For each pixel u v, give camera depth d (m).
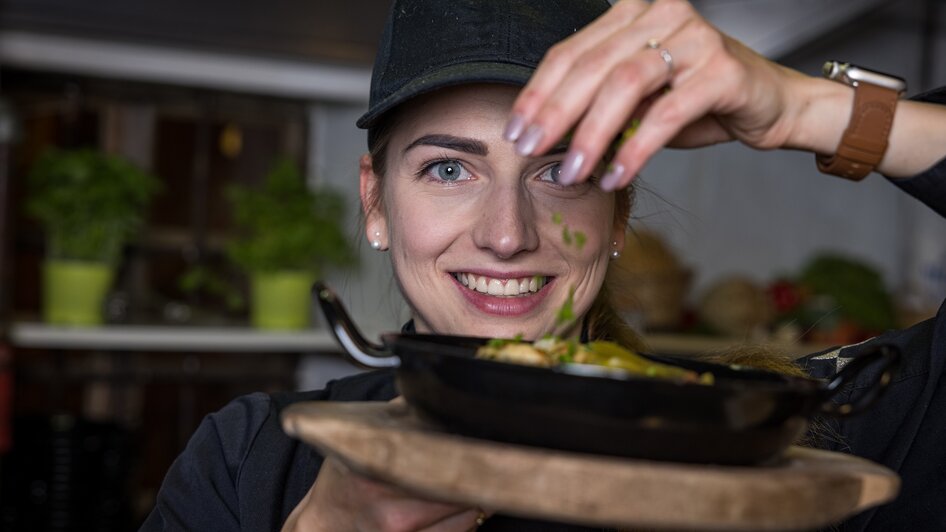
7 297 1.80
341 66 2.18
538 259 0.63
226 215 2.36
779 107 0.48
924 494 0.63
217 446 0.73
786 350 0.75
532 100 0.44
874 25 2.67
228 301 2.34
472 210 0.62
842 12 2.25
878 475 0.43
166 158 2.30
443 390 0.42
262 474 0.71
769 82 0.47
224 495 0.72
